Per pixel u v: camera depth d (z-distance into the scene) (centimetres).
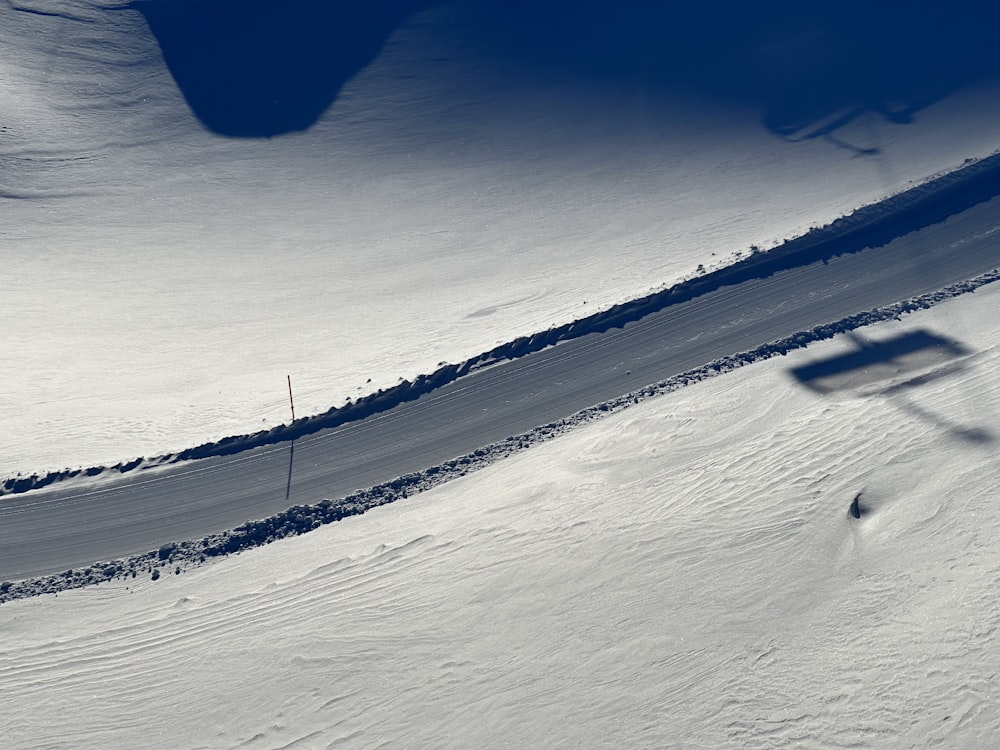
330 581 2123
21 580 2219
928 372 2550
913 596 1794
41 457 2633
